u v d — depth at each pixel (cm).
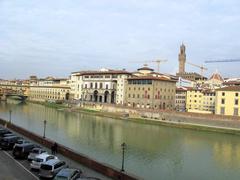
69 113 17275
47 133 9506
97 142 8475
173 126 12875
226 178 5662
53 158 3931
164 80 17375
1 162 4238
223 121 12131
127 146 8125
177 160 6888
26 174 3728
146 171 5806
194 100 18600
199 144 8956
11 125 7425
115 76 19538
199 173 5912
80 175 3397
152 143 8775
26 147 4491
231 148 8525
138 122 14000
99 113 16662
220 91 13712
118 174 3684
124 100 18725
